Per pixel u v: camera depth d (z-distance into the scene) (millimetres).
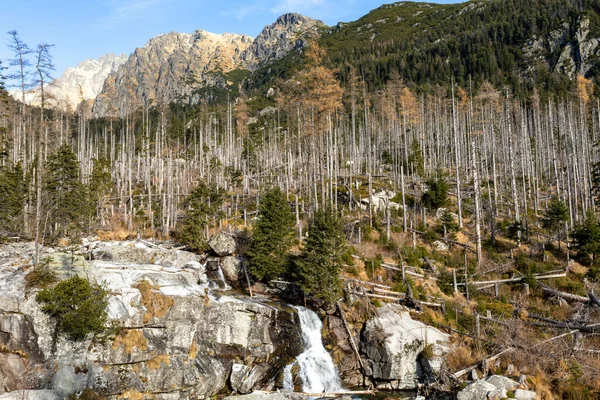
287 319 29688
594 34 133875
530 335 29391
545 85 119688
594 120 74438
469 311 32344
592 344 28156
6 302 22094
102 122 125188
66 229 38312
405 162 68875
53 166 38906
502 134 73875
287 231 34969
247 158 74875
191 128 99438
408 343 28250
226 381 26312
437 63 145375
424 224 46250
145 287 25484
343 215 47625
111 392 22312
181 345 25344
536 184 60344
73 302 22094
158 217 50344
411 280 34969
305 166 57781
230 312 27969
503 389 23766
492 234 44406
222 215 47062
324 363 29266
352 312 31281
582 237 38844
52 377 21375
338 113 66875
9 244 33906
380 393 27297
